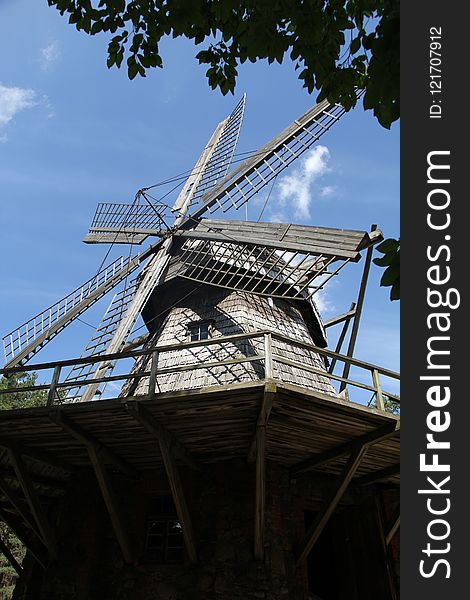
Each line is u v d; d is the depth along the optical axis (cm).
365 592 938
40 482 1021
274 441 880
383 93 381
